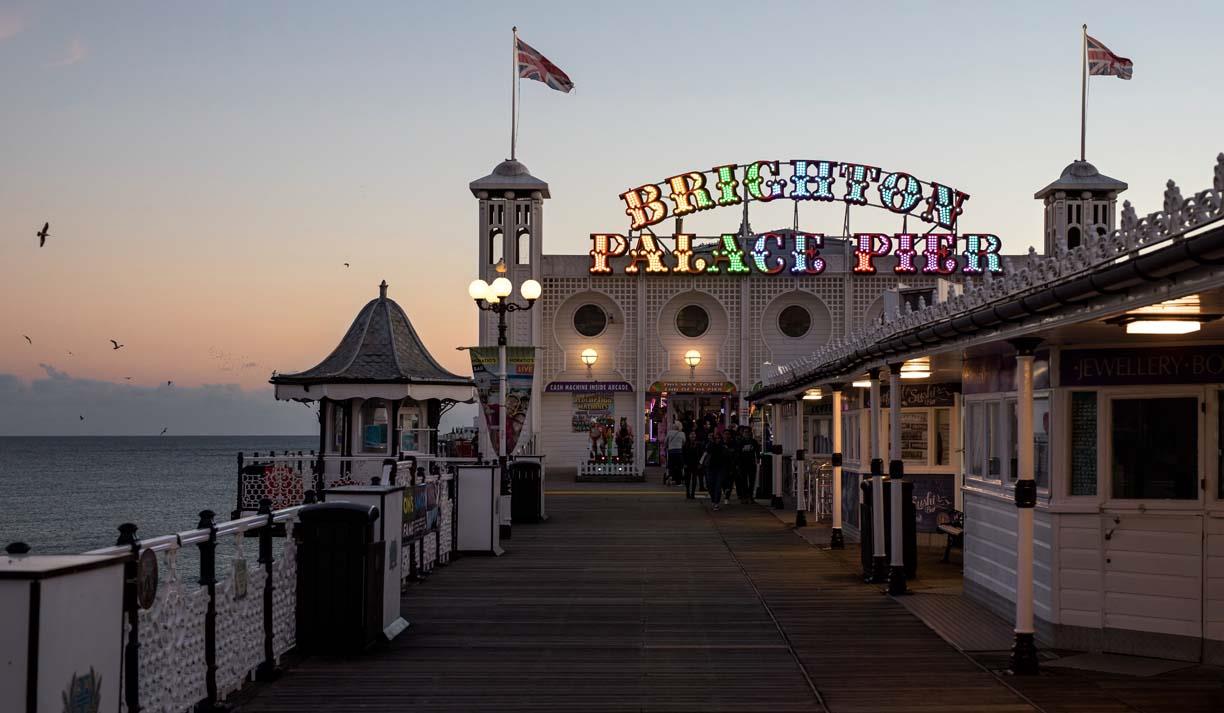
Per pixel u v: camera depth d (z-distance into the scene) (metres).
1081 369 9.66
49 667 4.90
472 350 20.88
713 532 19.73
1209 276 6.11
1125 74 30.03
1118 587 9.51
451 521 16.03
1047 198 38.75
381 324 24.55
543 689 8.30
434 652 9.51
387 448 23.59
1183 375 9.29
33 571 4.86
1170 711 7.71
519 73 35.00
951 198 39.38
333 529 9.32
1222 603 9.10
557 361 39.66
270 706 7.80
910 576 13.96
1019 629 8.87
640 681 8.55
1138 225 7.09
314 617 9.30
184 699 7.08
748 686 8.41
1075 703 7.93
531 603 12.03
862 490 14.28
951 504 16.91
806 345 39.81
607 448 37.88
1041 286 8.49
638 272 39.28
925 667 9.05
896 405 12.80
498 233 38.78
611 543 18.00
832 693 8.22
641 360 39.47
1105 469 9.59
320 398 23.05
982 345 10.75
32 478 92.69
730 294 39.81
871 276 39.47
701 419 36.88
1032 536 9.05
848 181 39.62
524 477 21.55
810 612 11.51
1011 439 11.12
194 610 7.25
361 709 7.73
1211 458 9.20
